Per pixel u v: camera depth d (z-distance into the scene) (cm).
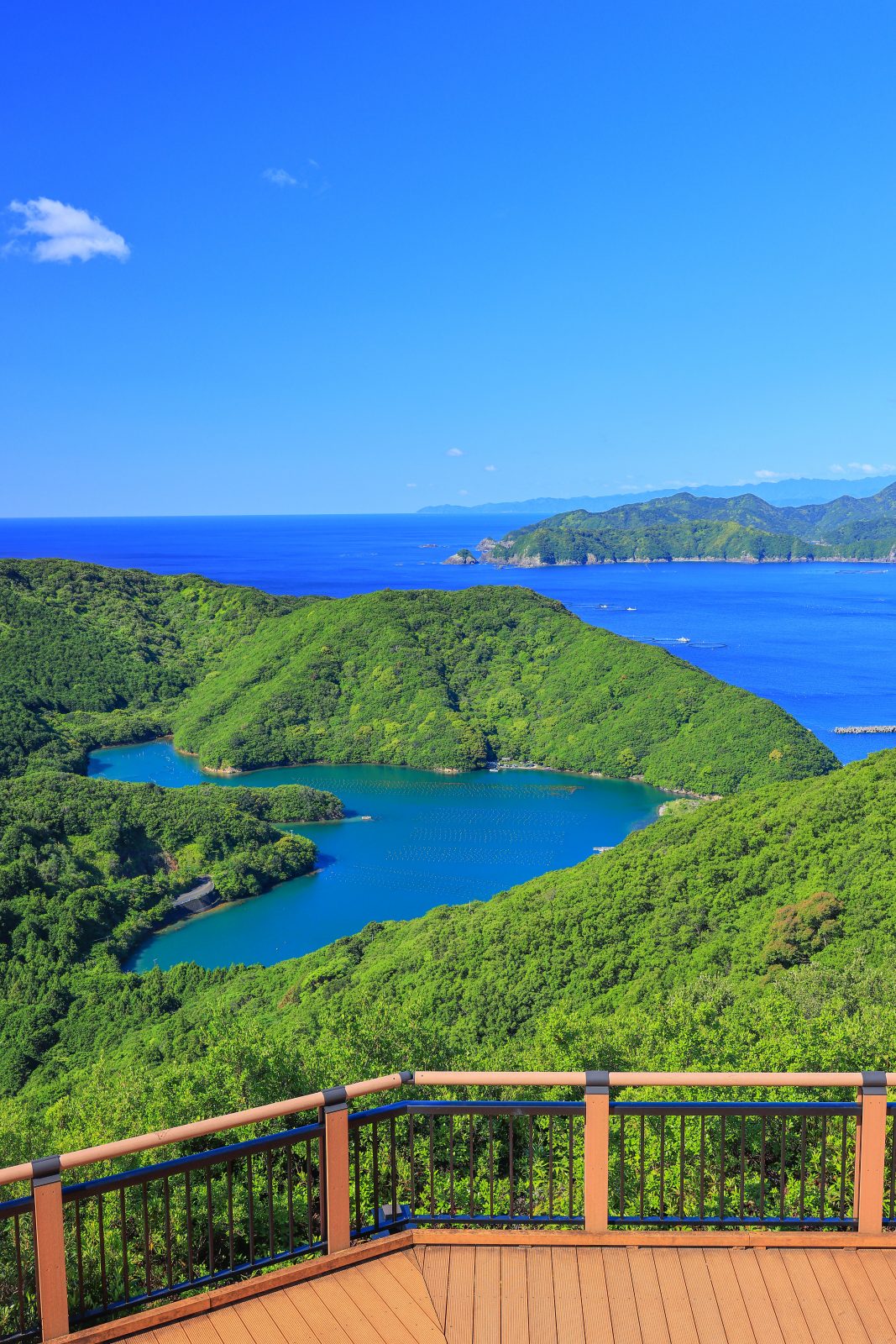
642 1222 556
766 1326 475
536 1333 473
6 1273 809
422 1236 543
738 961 3666
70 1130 1827
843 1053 1560
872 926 3597
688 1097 1486
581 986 3894
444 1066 1797
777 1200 1026
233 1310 493
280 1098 1573
